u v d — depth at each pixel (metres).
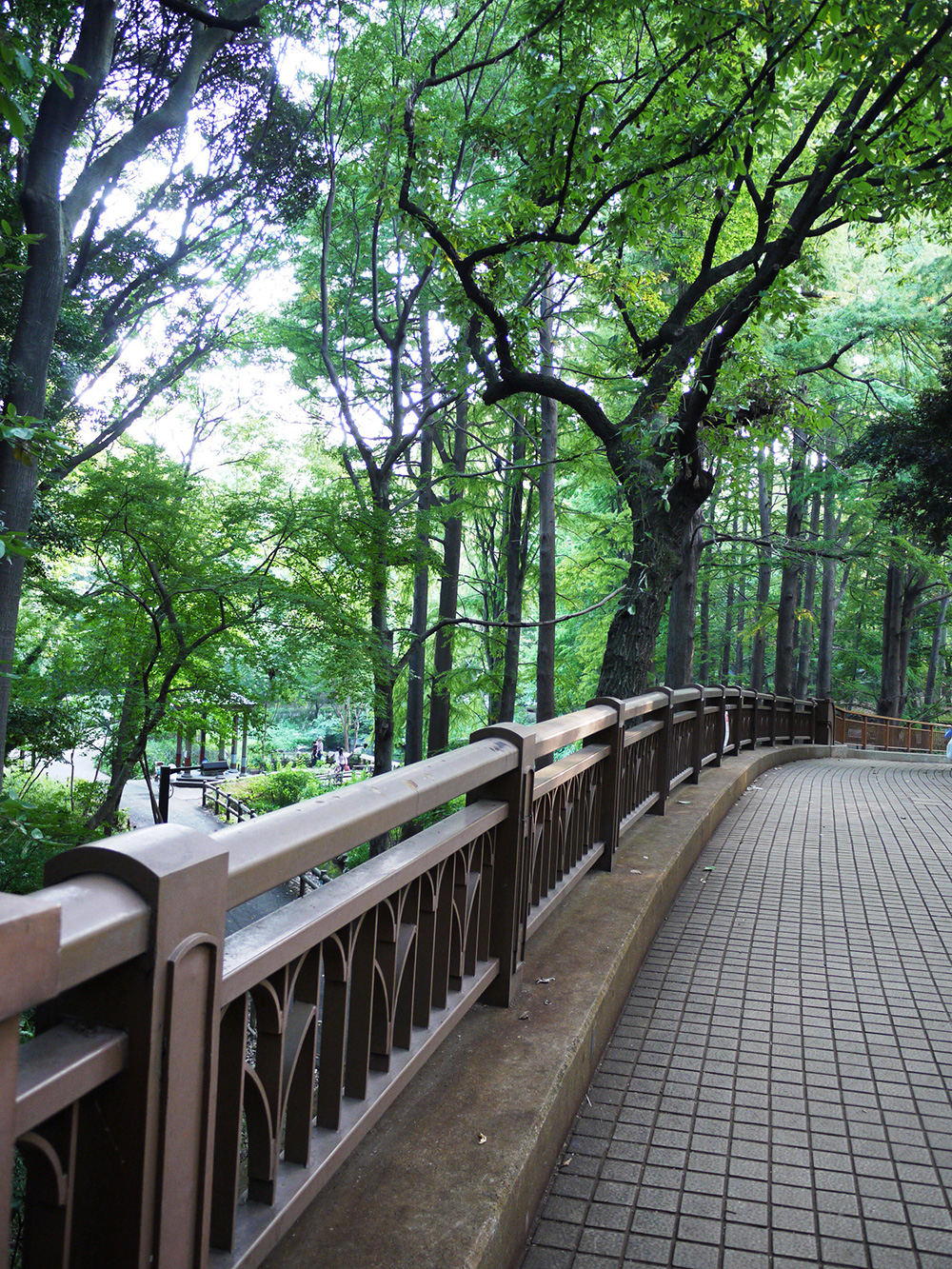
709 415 9.04
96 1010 1.21
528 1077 2.71
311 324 16.39
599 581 22.98
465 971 3.02
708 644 31.38
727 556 22.62
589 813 4.84
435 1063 2.78
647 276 11.09
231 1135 1.54
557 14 7.62
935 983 4.40
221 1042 1.54
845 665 36.53
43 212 8.07
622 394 15.96
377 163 12.07
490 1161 2.24
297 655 10.10
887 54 6.16
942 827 7.99
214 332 14.70
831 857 6.80
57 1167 1.12
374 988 2.22
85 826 8.02
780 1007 4.10
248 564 10.97
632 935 4.12
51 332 8.32
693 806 7.21
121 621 10.39
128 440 10.23
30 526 9.95
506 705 19.48
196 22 9.94
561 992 3.40
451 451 20.31
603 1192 2.68
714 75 7.94
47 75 3.30
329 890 1.92
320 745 39.53
